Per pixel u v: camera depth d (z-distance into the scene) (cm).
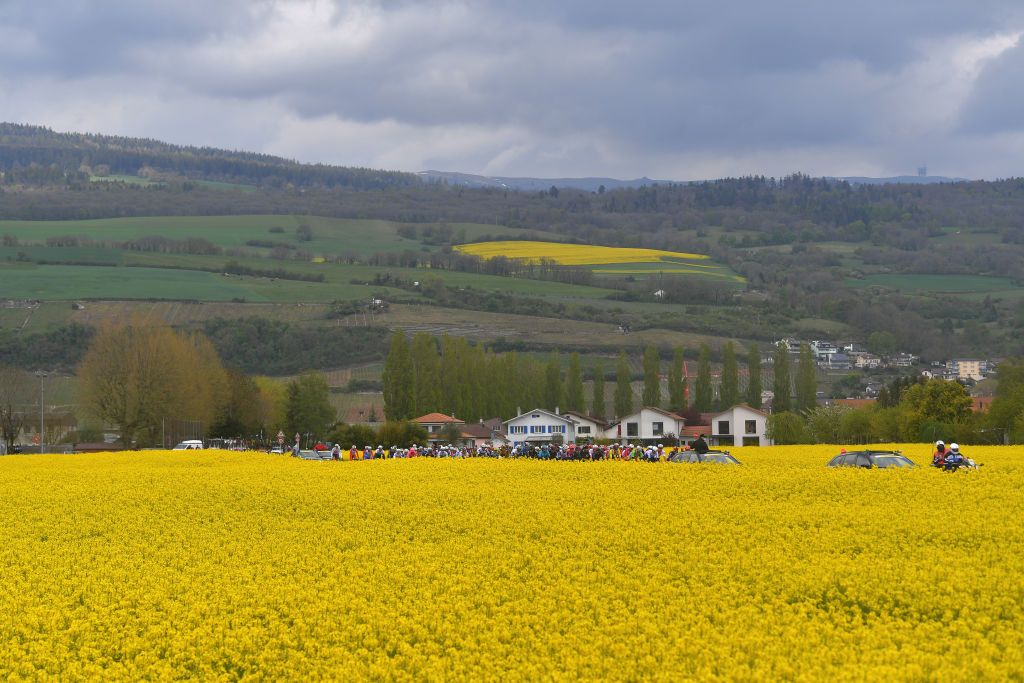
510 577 3572
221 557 4003
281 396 16675
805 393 17700
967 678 2450
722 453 6662
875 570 3394
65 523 4675
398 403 16300
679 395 17688
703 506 4534
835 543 3791
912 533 3866
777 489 4894
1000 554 3538
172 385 13275
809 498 4659
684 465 5997
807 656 2653
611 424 15938
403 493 5203
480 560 3822
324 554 4009
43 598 3503
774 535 3950
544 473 5909
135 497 5238
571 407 17488
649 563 3666
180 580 3684
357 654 2908
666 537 4003
